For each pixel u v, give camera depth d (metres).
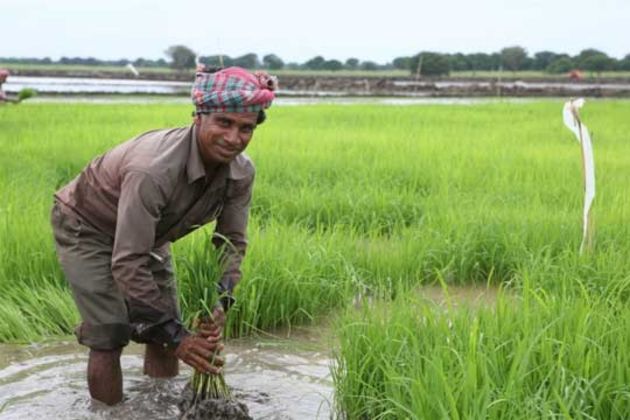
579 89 45.16
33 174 9.53
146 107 22.03
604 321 4.21
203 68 3.64
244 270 5.53
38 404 4.26
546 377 3.60
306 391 4.47
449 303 4.50
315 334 5.46
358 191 8.77
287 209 8.27
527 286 4.61
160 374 4.62
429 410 3.48
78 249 4.09
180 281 5.32
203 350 3.84
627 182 9.77
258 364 4.89
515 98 39.47
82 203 4.05
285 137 13.85
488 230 7.09
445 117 20.97
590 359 3.77
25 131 14.25
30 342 5.19
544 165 10.95
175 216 3.84
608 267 5.95
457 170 10.31
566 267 5.91
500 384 3.69
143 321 3.81
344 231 7.64
